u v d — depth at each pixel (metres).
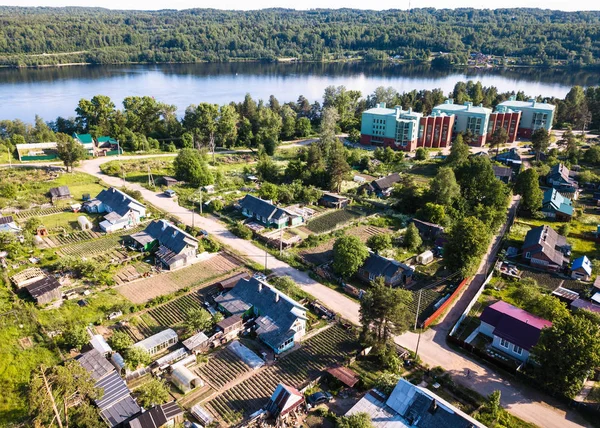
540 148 167.12
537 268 95.50
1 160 154.38
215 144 194.00
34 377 53.09
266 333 70.44
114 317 75.00
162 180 140.75
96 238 102.12
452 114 199.00
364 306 66.25
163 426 53.53
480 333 74.88
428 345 71.31
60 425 48.34
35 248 95.25
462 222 88.75
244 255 97.19
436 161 172.88
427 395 54.59
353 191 138.50
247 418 56.59
